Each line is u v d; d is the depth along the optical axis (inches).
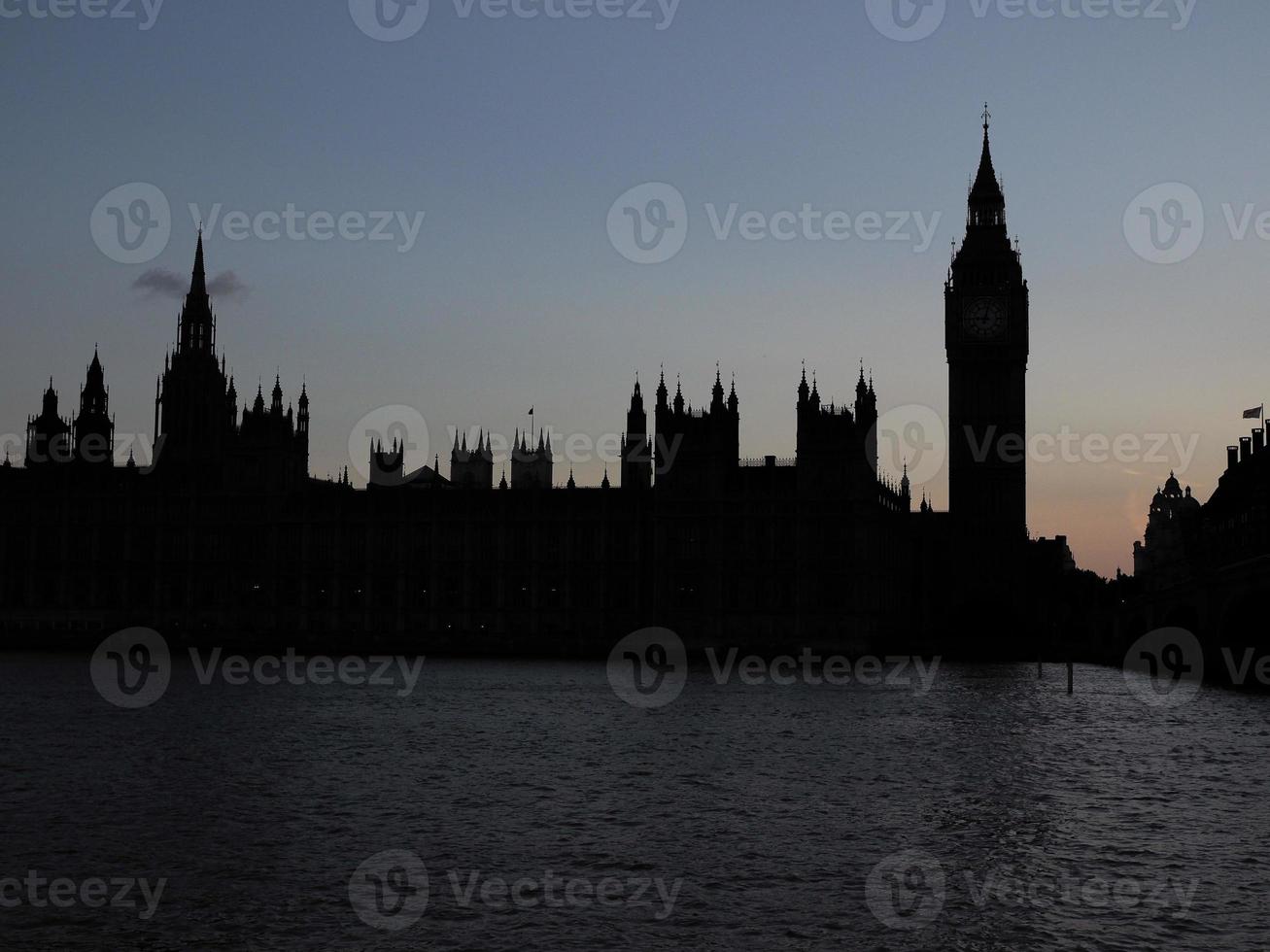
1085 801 3649.1
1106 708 6146.7
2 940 2484.0
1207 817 3440.0
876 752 4594.0
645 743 4825.3
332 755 4505.4
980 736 5032.0
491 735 5059.1
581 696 6796.3
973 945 2449.6
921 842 3161.9
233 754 4503.0
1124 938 2480.3
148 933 2522.1
